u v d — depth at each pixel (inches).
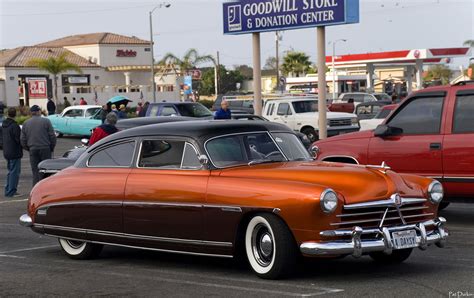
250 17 983.6
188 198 323.3
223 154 329.1
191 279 322.3
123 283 320.5
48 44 3058.6
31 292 308.7
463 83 453.4
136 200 341.4
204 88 3848.4
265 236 307.1
